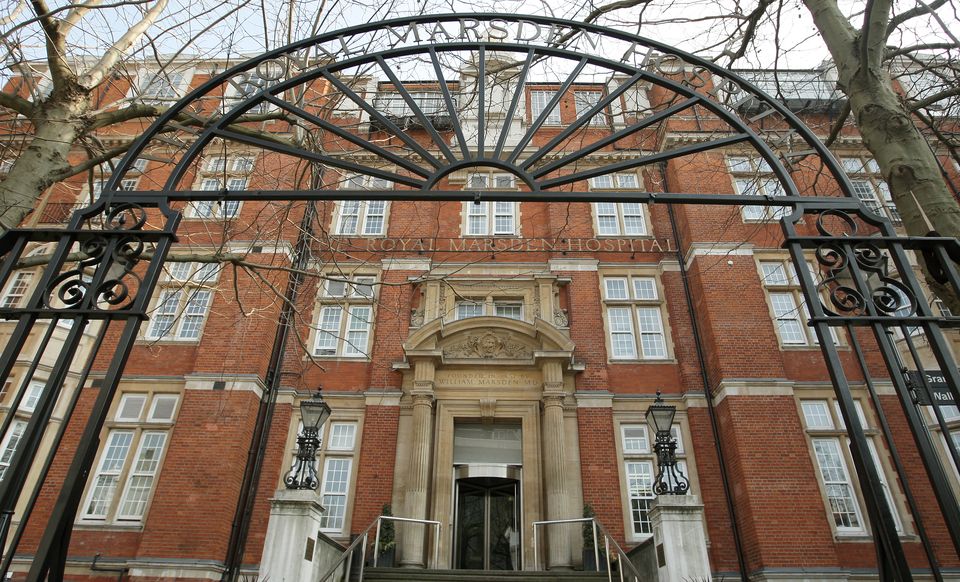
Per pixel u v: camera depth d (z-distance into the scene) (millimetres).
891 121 5105
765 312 14375
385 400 14219
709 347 14375
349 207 17391
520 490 13594
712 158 16656
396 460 13477
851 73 5461
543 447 13664
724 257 13992
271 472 13312
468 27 4844
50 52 5281
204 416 13141
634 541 12539
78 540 12094
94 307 3283
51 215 15672
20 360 13484
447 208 17484
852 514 12273
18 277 14938
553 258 16375
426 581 10469
